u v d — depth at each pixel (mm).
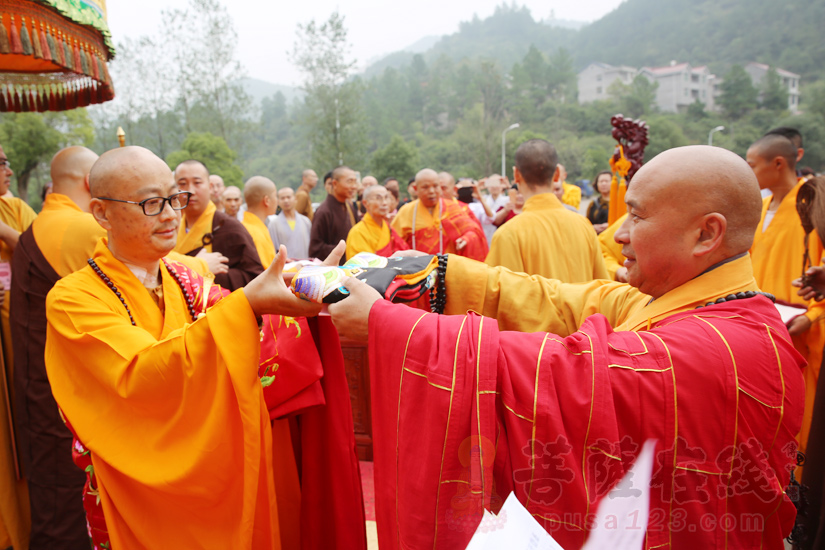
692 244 1227
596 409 1071
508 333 1205
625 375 1097
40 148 22094
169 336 1438
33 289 2441
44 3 1806
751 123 95250
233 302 1358
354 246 6133
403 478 1186
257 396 1383
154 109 28234
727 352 1098
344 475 1617
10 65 2408
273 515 1447
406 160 43625
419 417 1173
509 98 103562
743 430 1091
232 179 28125
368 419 3281
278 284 1349
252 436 1364
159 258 1766
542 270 3006
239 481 1444
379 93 128125
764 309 1204
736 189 1189
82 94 2615
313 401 1532
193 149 27906
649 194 1244
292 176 91562
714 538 1100
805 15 144250
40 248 2465
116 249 1721
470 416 1114
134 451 1493
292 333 1557
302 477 1667
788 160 3117
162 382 1427
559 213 3070
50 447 2445
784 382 1122
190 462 1421
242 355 1348
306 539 1662
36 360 2439
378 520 1332
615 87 111125
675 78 127375
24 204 3609
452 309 1752
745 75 101312
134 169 1635
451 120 121375
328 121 31016
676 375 1090
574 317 1655
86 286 1646
